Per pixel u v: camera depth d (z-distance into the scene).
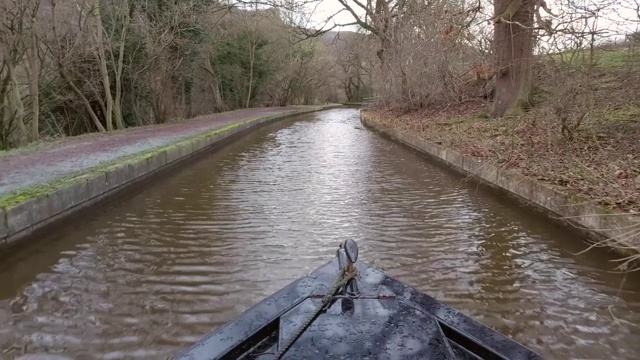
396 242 6.18
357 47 44.97
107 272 5.23
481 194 8.94
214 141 16.23
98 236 6.46
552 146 9.51
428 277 5.10
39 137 15.12
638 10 6.91
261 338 2.38
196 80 29.12
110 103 17.59
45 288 4.85
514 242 6.17
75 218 7.19
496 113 15.46
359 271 2.93
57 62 15.27
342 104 67.38
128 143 12.63
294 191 9.24
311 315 2.27
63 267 5.39
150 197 8.76
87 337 3.91
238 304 4.46
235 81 37.84
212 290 4.76
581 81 8.55
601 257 5.58
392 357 2.09
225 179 10.55
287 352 2.13
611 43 8.62
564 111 8.92
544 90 13.52
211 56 31.84
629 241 5.15
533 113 12.31
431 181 10.23
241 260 5.55
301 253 5.77
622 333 3.99
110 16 17.78
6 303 4.53
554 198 6.71
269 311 2.52
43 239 6.32
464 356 2.29
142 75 20.20
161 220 7.20
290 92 50.06
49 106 17.80
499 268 5.33
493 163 9.17
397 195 8.88
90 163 9.08
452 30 16.08
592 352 3.72
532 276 5.12
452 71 19.84
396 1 22.69
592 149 8.84
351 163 12.88
